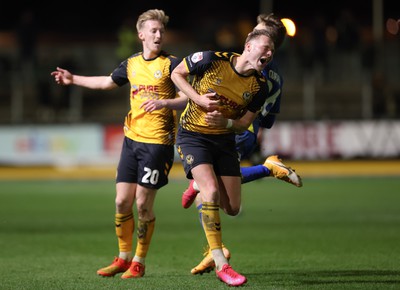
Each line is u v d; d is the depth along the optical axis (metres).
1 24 115.06
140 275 26.02
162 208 54.28
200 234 39.78
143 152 25.47
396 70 89.00
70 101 85.06
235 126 23.61
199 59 23.53
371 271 27.05
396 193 62.72
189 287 23.50
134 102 25.72
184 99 24.39
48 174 80.62
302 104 89.62
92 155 80.25
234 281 23.20
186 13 112.94
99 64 92.19
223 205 24.98
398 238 37.38
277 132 79.38
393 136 79.44
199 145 24.08
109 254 32.75
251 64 23.19
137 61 25.80
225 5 107.62
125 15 110.19
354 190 65.56
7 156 80.44
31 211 51.56
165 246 35.19
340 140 79.56
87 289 23.39
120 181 26.05
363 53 86.31
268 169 27.59
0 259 31.22
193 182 26.41
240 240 37.28
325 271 27.20
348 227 42.28
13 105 88.88
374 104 83.81
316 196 61.28
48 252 33.41
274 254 32.38
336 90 90.75
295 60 91.50
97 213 50.28
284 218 47.38
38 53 92.69
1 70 89.44
